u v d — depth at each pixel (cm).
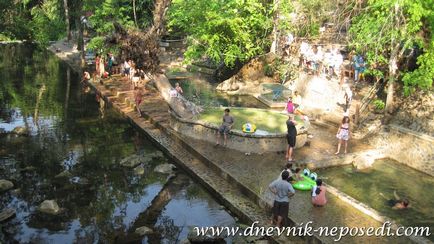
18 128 2169
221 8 2523
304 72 2609
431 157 1659
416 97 1919
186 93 2809
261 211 1348
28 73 3659
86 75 3281
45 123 2314
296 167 1619
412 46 1816
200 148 1788
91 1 3369
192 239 1241
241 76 2898
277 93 2555
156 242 1246
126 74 3145
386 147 1822
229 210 1409
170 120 2050
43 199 1502
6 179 1642
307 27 2538
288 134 1633
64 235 1287
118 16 3272
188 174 1678
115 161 1830
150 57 1906
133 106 2466
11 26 1983
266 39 2800
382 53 2012
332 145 1852
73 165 1788
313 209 1314
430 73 1684
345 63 2622
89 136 2122
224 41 2620
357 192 1473
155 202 1491
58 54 4575
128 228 1330
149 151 1920
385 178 1592
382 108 2012
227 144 1792
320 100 2367
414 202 1408
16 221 1359
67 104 2691
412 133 1764
